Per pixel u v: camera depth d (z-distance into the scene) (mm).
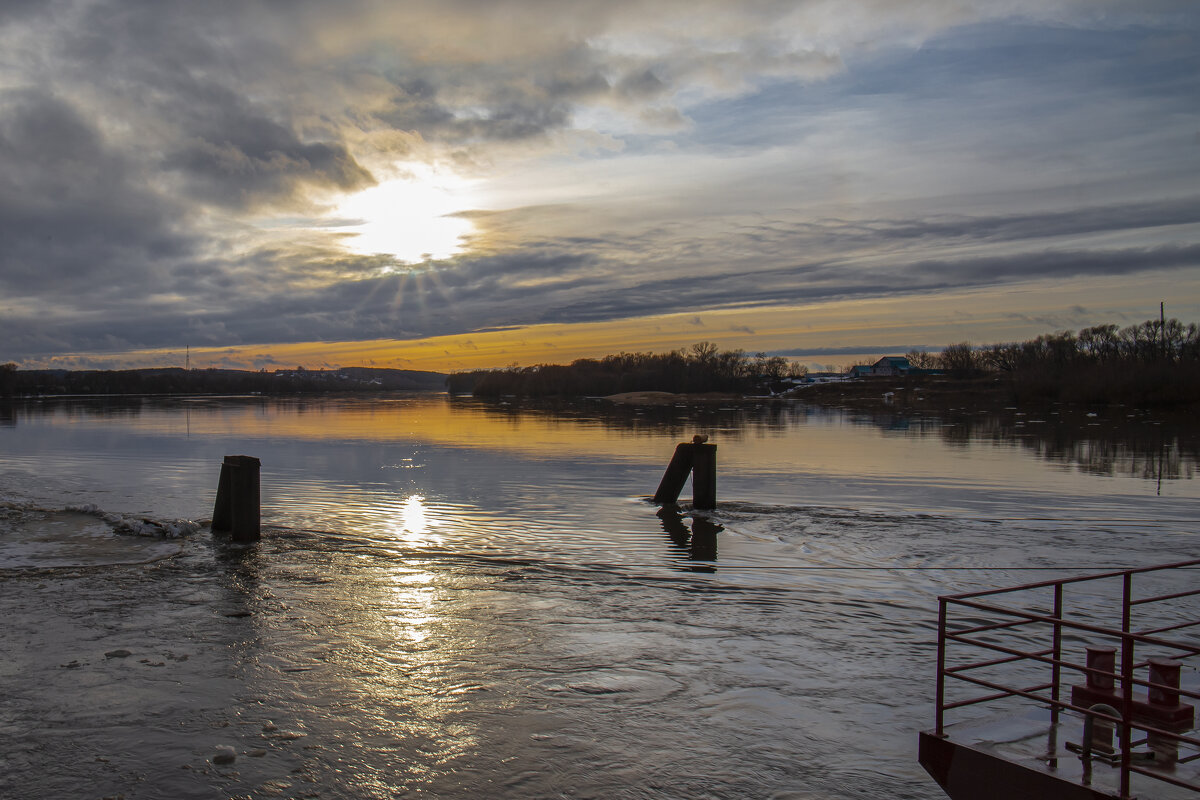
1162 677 5262
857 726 7164
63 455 33500
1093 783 4824
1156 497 21938
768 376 176500
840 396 136375
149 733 6844
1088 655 5555
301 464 30109
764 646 9352
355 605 10938
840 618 10539
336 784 6039
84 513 17688
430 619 10305
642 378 162500
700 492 19625
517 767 6340
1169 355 104188
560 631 9852
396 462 30969
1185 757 5047
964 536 16266
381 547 15008
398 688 7930
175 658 8703
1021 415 74438
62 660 8617
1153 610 10992
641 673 8430
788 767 6402
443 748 6652
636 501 20875
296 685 7980
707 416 75062
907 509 19781
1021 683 8172
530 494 22141
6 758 6375
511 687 8000
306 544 15180
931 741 5750
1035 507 20156
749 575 12977
